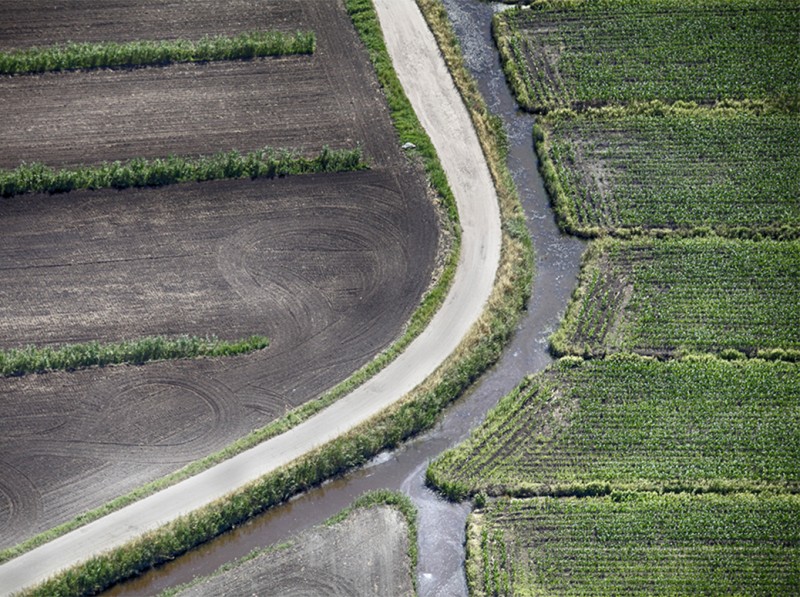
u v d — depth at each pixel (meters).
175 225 43.34
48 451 37.94
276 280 42.28
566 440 39.19
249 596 35.62
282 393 39.78
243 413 39.25
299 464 38.00
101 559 35.62
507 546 36.91
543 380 40.72
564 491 38.09
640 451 38.94
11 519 36.47
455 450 39.06
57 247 42.41
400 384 40.16
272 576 36.06
